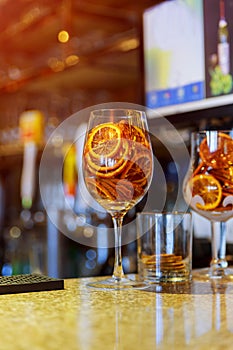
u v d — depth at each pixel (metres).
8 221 3.95
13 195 3.96
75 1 2.27
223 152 1.07
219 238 1.13
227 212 1.09
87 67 2.76
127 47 2.31
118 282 0.98
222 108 1.54
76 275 2.61
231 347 0.54
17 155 3.66
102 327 0.62
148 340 0.56
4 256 3.19
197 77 1.63
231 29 1.50
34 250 3.01
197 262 1.59
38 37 2.93
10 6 2.55
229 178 1.07
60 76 3.01
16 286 0.87
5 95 3.66
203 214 1.11
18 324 0.64
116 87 3.30
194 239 1.61
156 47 1.82
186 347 0.54
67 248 2.76
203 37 1.61
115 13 2.34
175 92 1.72
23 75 3.12
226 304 0.76
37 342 0.55
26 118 3.45
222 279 1.05
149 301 0.79
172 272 1.01
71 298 0.82
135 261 2.12
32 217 3.24
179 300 0.80
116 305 0.76
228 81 1.52
